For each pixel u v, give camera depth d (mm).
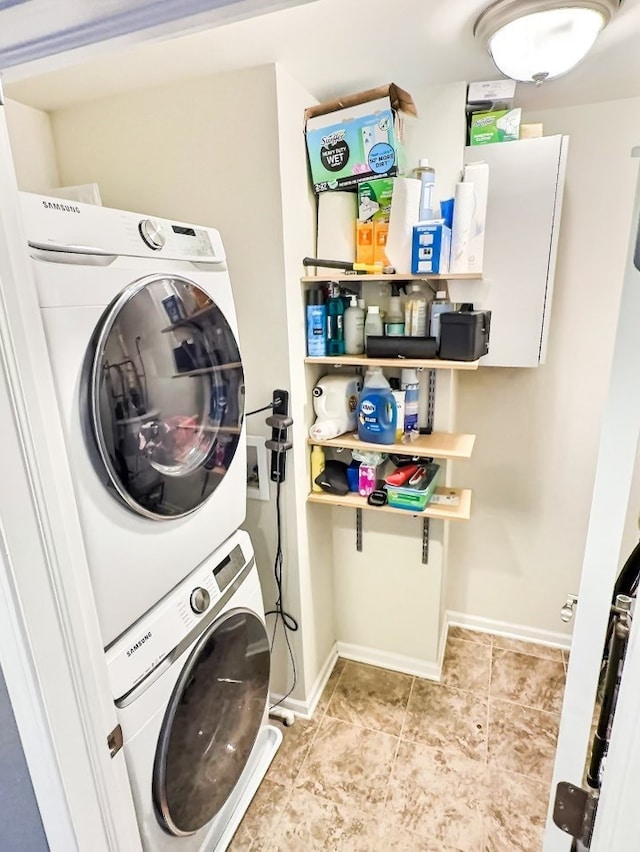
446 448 1665
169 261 1118
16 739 826
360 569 2121
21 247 704
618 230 1762
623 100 1662
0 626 742
